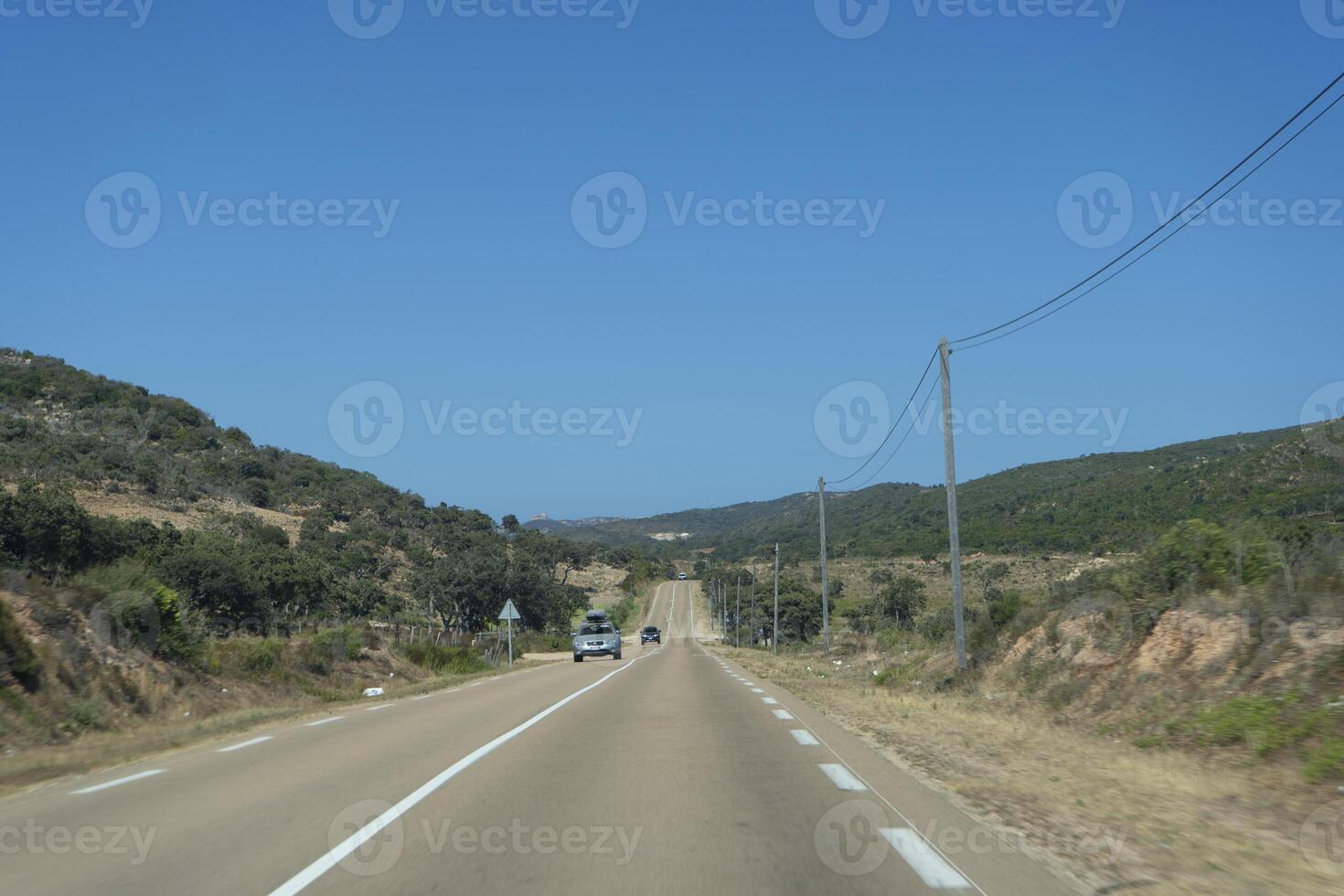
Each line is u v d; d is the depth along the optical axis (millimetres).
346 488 105500
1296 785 9422
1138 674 15898
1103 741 13664
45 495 38031
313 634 34281
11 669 16641
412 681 33750
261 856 7281
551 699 21922
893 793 9648
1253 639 14070
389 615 65438
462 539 101875
